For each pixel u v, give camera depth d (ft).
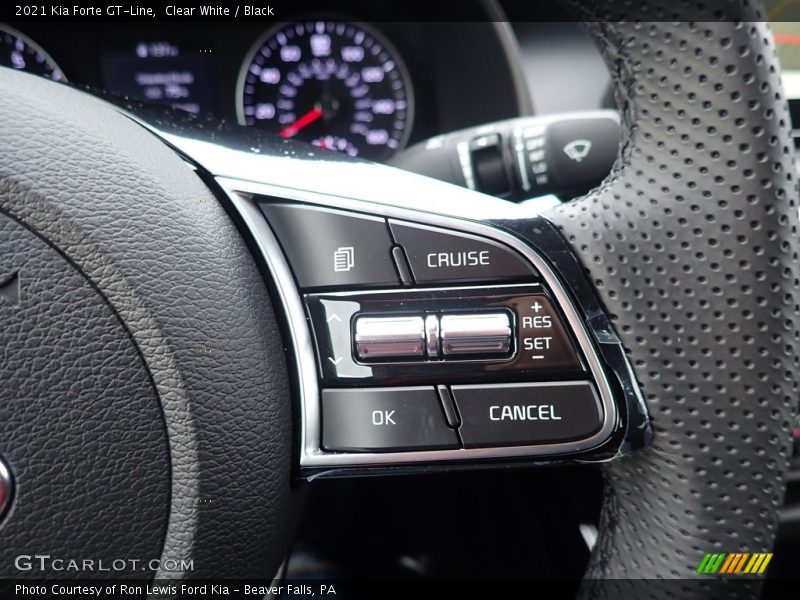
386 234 2.28
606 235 2.23
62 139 2.16
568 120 4.36
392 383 2.29
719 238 2.14
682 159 2.16
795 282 2.16
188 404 2.19
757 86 2.09
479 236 2.27
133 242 2.15
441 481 3.76
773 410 2.19
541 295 2.26
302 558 3.56
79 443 2.19
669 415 2.24
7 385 2.15
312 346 2.31
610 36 2.24
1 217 2.13
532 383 2.27
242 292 2.25
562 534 3.57
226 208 2.30
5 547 2.20
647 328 2.22
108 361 2.17
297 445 2.35
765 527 2.28
